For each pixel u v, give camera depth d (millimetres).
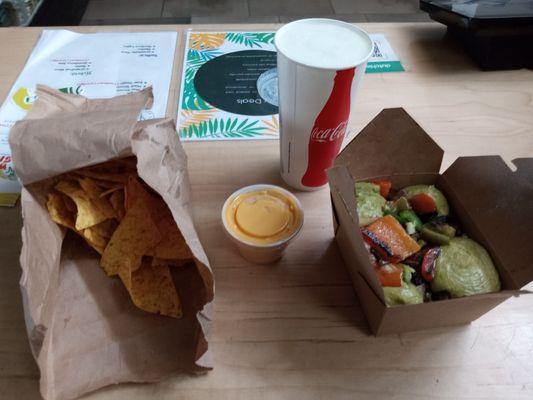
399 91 714
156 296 413
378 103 688
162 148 417
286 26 463
